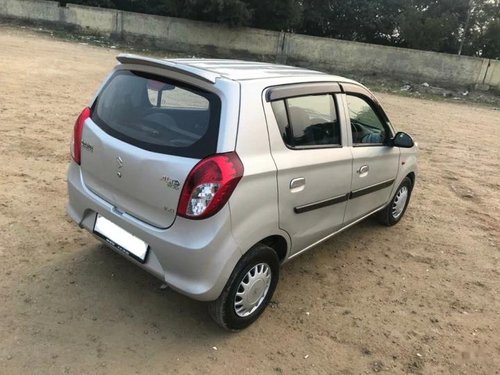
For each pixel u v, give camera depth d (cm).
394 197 529
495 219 622
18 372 280
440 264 481
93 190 346
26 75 1224
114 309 347
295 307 378
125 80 347
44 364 289
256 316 347
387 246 506
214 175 283
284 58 2738
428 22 2995
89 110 363
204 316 352
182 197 287
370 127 451
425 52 2517
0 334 308
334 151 381
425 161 895
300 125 350
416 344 353
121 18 2792
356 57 2642
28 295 350
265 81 325
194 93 307
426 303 408
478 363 341
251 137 304
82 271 386
